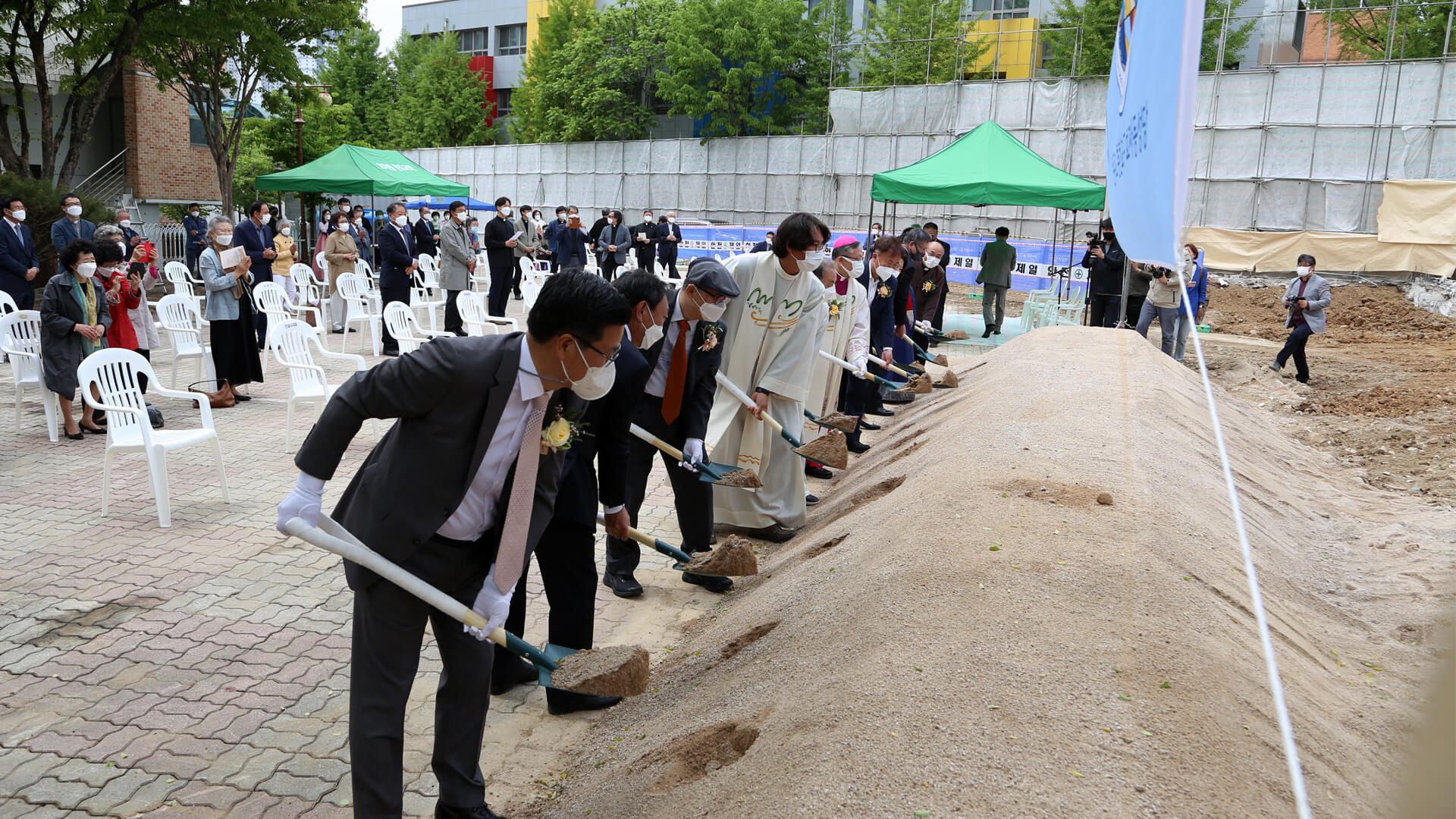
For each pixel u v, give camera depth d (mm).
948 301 24484
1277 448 8977
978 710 2727
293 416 8133
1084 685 2875
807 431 7707
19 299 11070
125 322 8758
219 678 4195
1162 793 2377
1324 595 5207
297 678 4219
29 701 3943
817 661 3436
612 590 5312
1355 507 7301
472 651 2947
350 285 15125
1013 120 28000
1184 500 5246
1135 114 2160
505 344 2648
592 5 44938
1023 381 8117
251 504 6660
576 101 40156
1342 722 3271
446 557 2805
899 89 29938
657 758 3277
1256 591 1790
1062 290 24828
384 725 2775
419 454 2684
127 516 6328
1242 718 2838
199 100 22125
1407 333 18969
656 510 7051
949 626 3299
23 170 17984
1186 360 14750
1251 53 25422
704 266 4871
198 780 3430
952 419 7754
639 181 37375
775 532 6199
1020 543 4066
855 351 7734
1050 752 2516
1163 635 3271
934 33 32406
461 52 52812
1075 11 28797
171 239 25297
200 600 5027
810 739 2760
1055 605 3449
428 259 19641
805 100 36688
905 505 4977
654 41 39438
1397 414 11062
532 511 2809
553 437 2756
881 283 8969
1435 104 22234
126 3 16766
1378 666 4102
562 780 3529
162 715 3867
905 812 2301
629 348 3822
